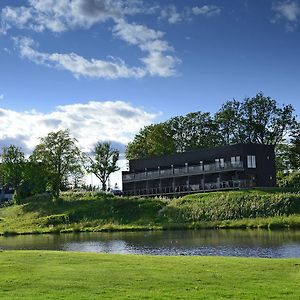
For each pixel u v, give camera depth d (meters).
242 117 99.12
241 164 72.81
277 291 14.70
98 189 100.62
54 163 84.00
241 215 53.31
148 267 19.62
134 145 108.12
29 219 67.75
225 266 19.78
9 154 86.38
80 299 13.56
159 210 60.91
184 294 14.31
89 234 51.38
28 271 18.73
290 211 51.44
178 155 84.88
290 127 95.06
